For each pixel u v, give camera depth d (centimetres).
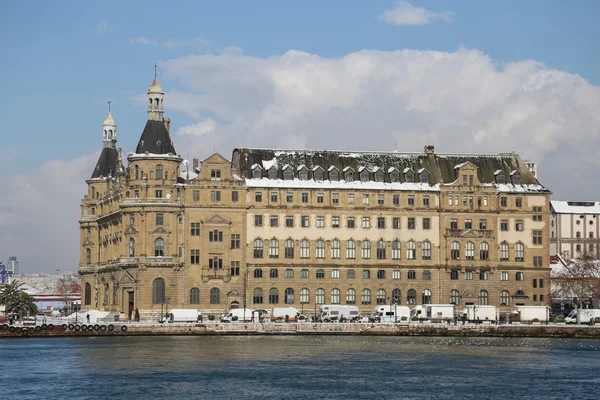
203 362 16200
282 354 17500
